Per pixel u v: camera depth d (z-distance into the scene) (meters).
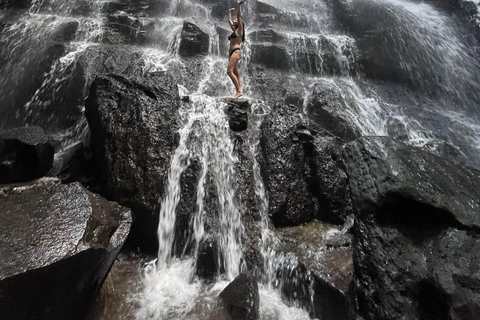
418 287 2.63
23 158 5.16
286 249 3.85
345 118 7.13
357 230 3.31
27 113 7.26
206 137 5.21
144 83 5.52
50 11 10.66
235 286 3.21
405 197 3.06
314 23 12.62
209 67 9.05
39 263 2.14
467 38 12.36
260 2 12.59
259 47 9.82
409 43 11.05
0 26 8.60
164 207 4.23
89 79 7.48
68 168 5.42
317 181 4.94
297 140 5.33
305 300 3.35
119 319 2.95
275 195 4.64
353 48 10.80
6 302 2.02
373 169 3.49
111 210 3.26
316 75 10.12
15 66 7.88
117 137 4.61
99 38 9.48
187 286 3.57
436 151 7.20
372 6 12.40
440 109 9.64
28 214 2.70
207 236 3.95
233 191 4.70
